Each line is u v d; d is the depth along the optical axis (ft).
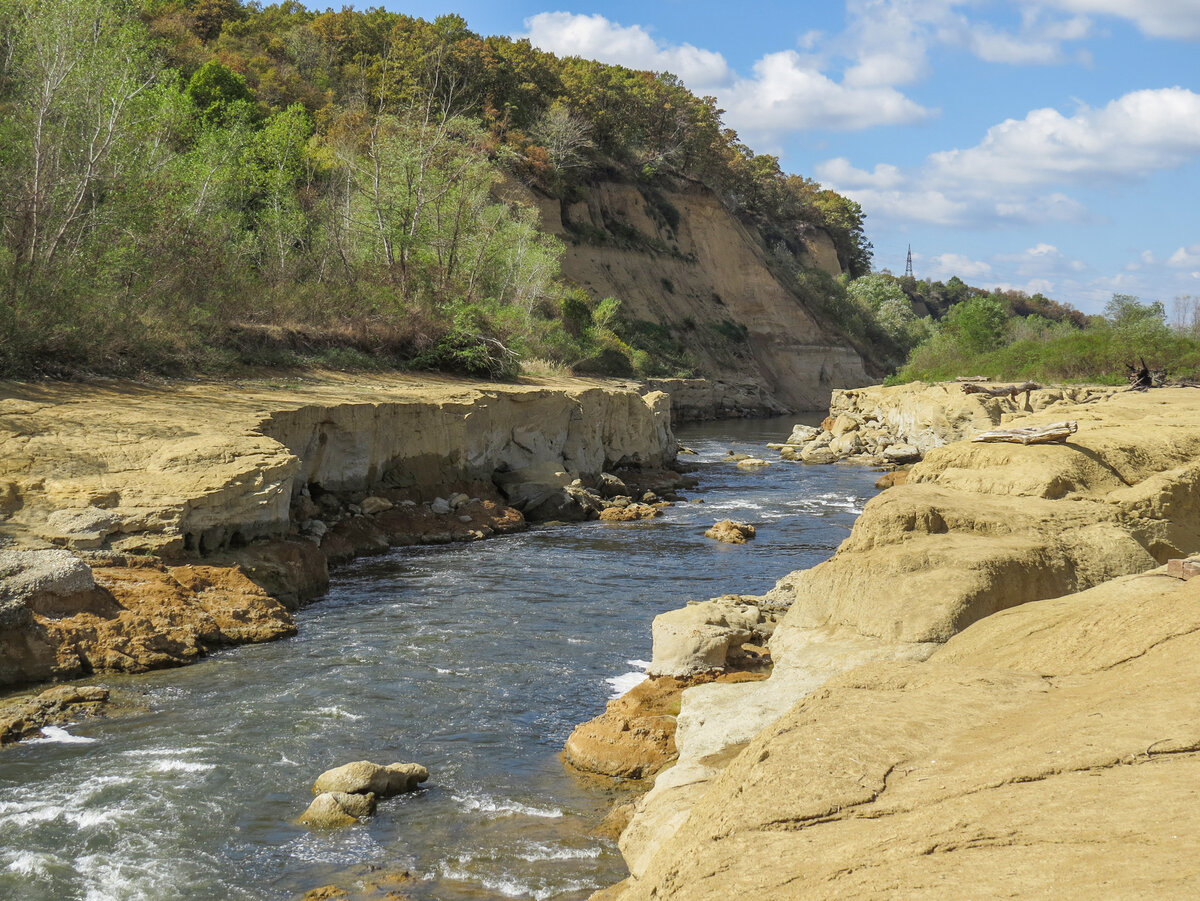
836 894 10.85
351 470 69.46
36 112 71.00
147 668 39.09
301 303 95.71
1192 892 8.94
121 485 47.44
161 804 27.76
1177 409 63.93
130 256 75.15
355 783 28.37
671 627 39.14
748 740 26.84
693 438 176.14
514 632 46.78
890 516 35.42
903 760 14.35
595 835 26.55
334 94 202.80
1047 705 15.88
